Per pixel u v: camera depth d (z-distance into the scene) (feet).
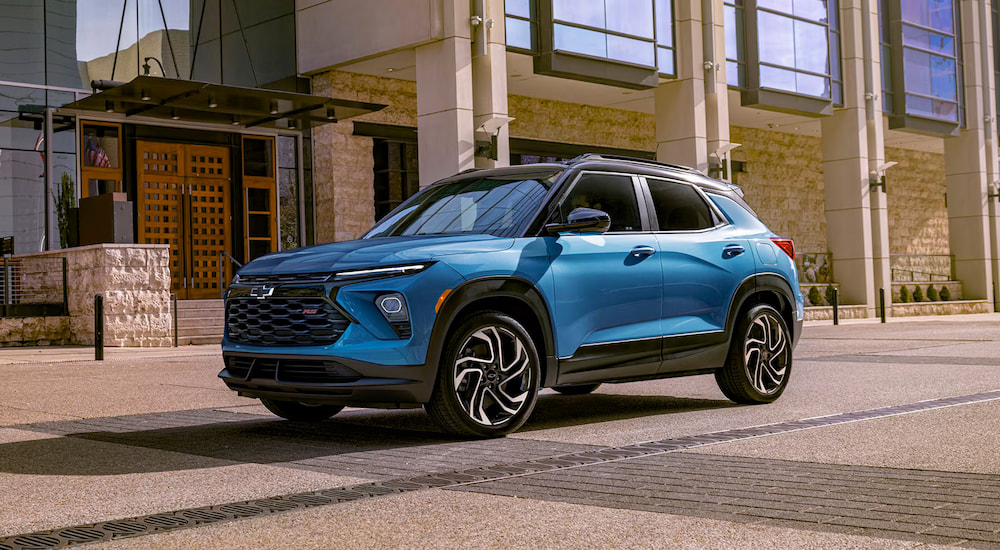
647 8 83.76
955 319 94.43
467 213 22.86
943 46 119.34
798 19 100.32
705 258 24.64
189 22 81.51
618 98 95.20
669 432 21.09
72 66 75.05
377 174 84.84
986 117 124.36
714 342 24.73
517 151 94.27
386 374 19.21
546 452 18.60
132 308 59.67
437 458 18.06
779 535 11.90
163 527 12.92
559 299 21.57
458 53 71.82
